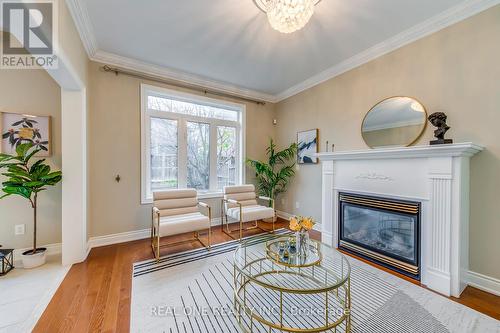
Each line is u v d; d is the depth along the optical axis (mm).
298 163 4039
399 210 2246
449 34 2137
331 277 2008
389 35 2479
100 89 2914
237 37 2547
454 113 2109
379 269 2305
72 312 1600
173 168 3602
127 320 1524
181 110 3717
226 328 1465
